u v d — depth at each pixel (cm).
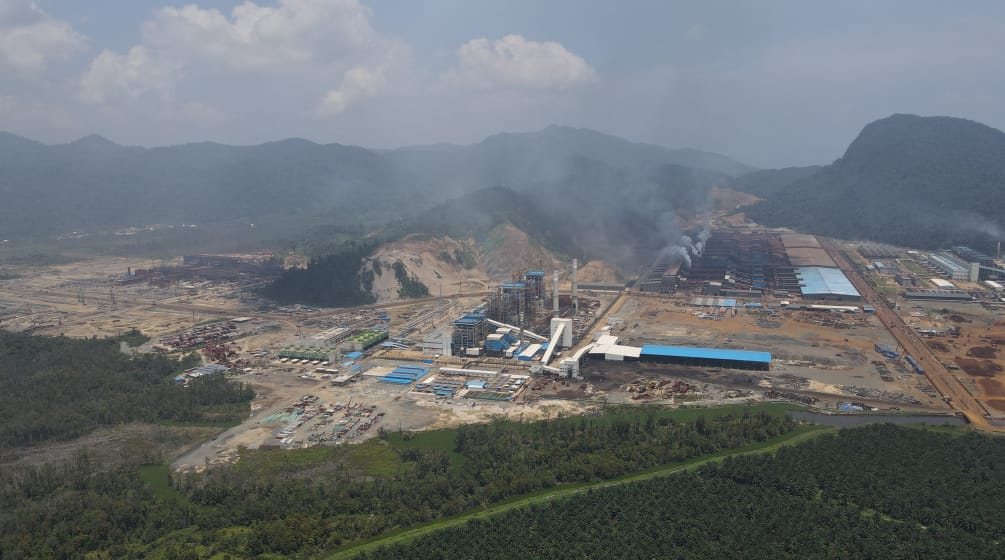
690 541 14675
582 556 14412
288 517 16150
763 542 14488
